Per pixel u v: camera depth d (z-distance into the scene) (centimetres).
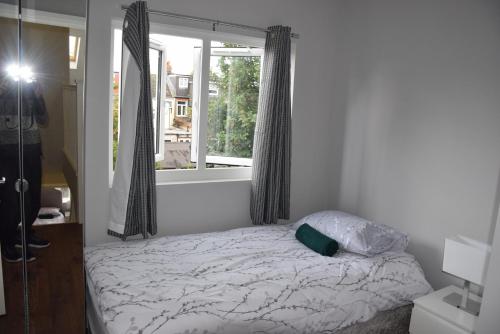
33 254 180
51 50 172
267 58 304
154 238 270
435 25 261
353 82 329
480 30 235
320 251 250
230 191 312
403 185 286
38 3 166
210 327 172
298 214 352
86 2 177
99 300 186
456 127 249
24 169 171
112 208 261
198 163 313
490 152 231
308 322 198
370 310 219
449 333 206
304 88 335
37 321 186
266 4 304
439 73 259
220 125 322
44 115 173
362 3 318
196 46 302
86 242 261
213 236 274
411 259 252
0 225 169
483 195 235
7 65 162
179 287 193
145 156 258
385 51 298
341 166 345
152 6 259
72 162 184
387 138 298
